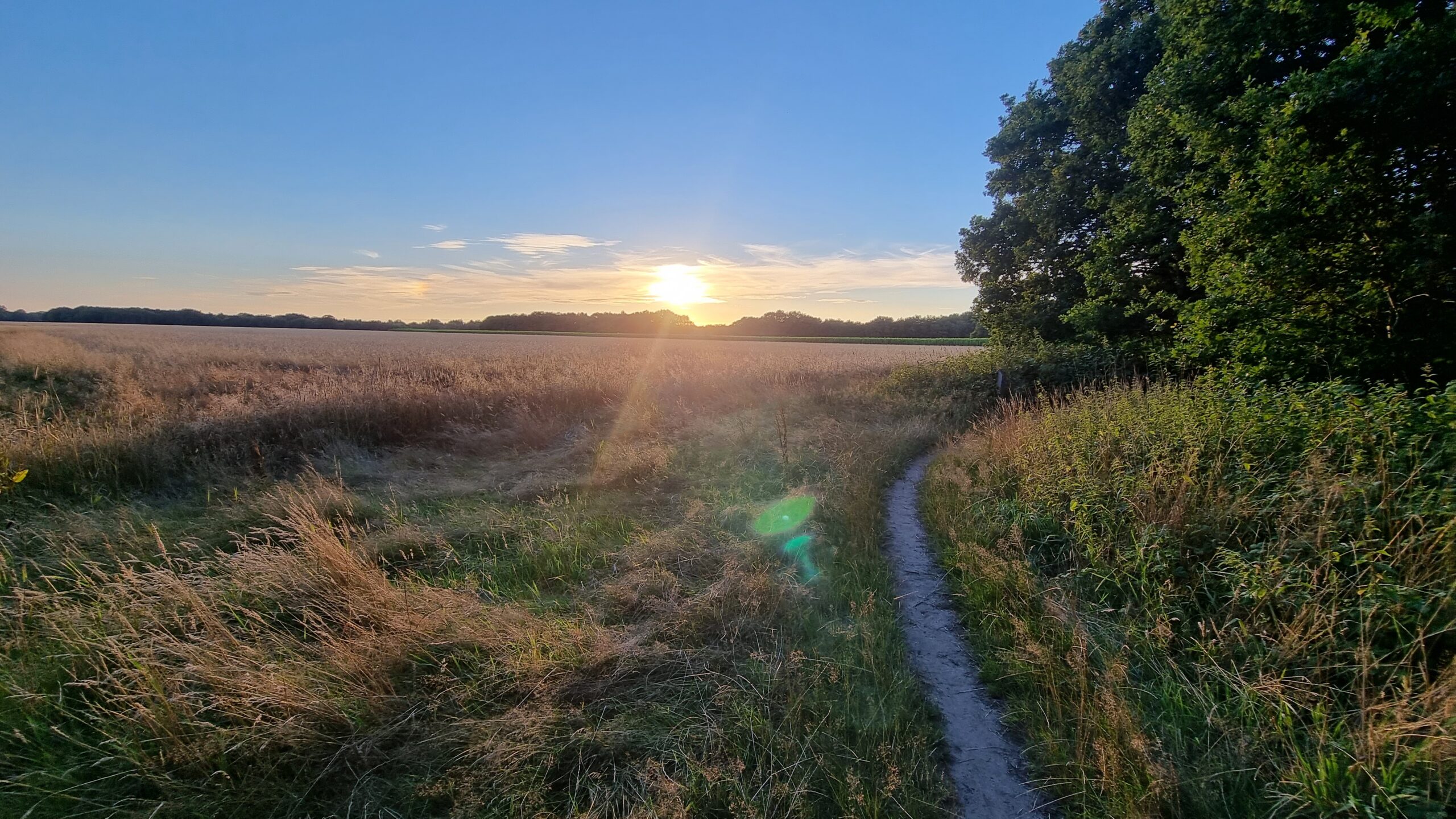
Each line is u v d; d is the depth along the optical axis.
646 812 2.30
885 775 2.54
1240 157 8.30
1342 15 7.86
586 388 12.95
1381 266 7.39
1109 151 14.40
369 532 5.50
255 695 2.74
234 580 3.88
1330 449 4.04
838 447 8.69
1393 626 2.84
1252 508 3.85
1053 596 3.96
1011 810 2.43
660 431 10.25
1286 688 2.80
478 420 10.44
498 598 4.19
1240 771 2.44
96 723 2.74
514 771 2.54
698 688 3.14
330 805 2.44
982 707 3.13
